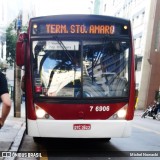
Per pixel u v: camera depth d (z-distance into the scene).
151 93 40.91
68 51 7.76
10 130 11.30
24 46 7.84
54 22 7.84
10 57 37.75
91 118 7.65
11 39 37.06
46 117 7.61
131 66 7.91
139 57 42.12
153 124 20.16
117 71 7.86
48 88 7.66
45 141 9.96
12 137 9.69
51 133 7.55
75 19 7.85
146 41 41.31
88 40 7.82
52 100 7.61
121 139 10.92
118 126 7.67
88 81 7.71
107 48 7.86
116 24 7.96
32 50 7.77
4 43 37.41
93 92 7.71
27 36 7.89
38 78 7.70
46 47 7.76
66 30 7.83
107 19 7.91
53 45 7.77
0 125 4.21
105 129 7.62
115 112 7.75
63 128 7.54
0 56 36.81
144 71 41.34
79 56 7.75
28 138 10.60
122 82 7.85
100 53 7.82
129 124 7.79
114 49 7.89
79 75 7.70
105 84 7.77
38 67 7.73
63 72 7.71
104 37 7.87
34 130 7.57
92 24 7.90
